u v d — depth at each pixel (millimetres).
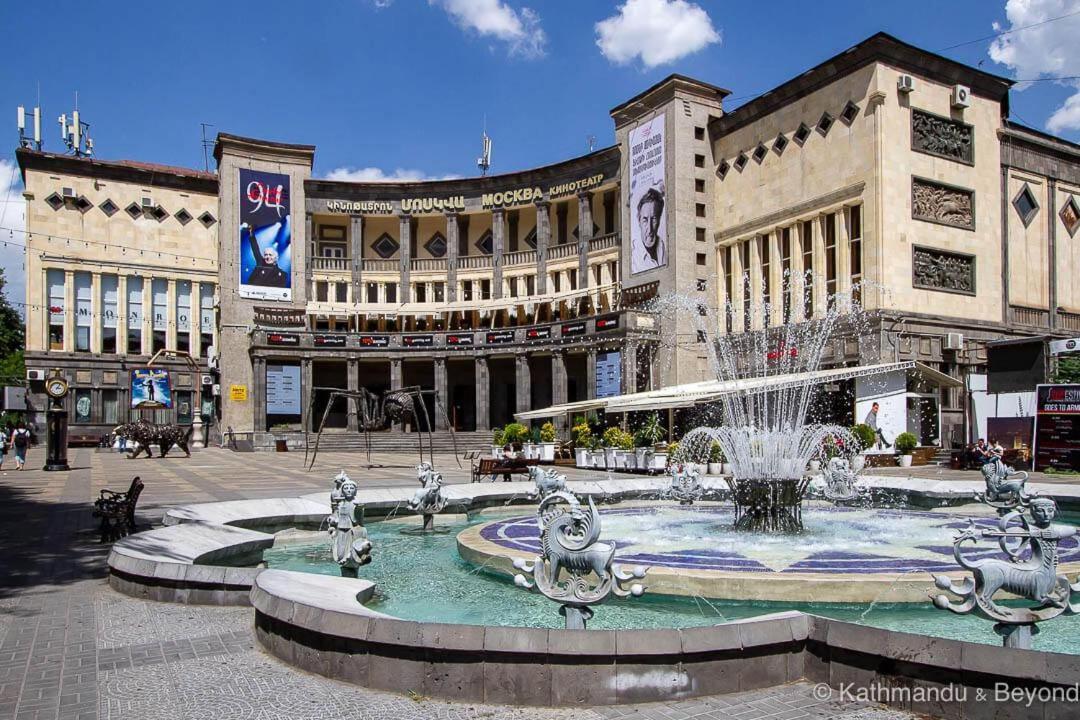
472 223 67875
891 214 41500
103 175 67875
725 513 18781
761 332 47562
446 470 34812
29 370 64938
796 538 14242
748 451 15508
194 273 70438
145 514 18641
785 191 47219
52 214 66188
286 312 62875
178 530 13680
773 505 15172
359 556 10992
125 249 68250
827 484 21062
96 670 7617
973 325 43906
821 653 7062
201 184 71062
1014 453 33156
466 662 6781
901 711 6383
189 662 7871
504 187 63812
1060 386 30188
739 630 6934
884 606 10000
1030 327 47062
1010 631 6961
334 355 61156
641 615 10023
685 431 45062
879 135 41531
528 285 63500
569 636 6715
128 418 67562
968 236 44562
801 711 6410
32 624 9398
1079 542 13266
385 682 7000
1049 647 8461
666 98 52281
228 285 61656
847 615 9844
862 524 16250
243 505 16875
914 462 36281
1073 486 21047
